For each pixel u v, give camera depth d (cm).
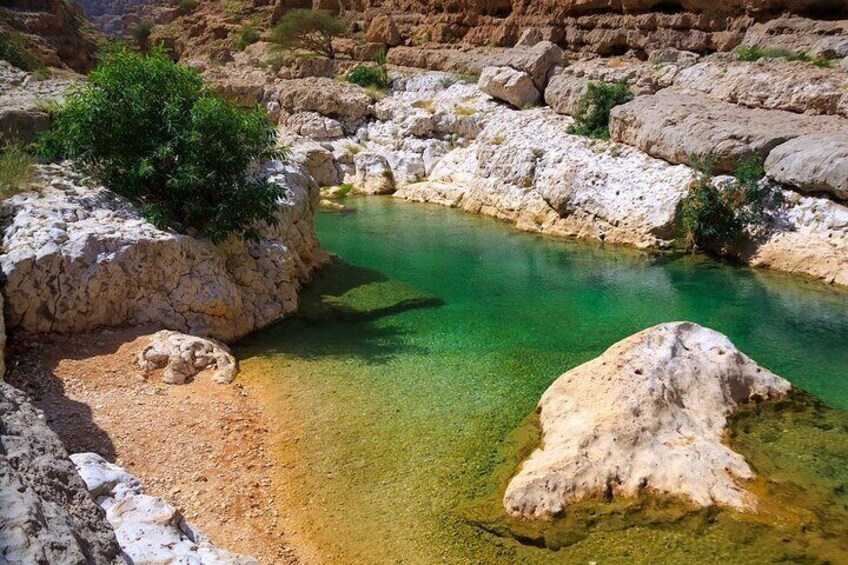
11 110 1234
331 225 2011
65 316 937
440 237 1867
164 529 464
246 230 1152
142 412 802
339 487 699
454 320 1215
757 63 2098
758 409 790
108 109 1095
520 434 792
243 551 600
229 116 1122
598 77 2427
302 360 1010
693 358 814
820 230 1473
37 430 457
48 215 1008
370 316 1234
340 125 2841
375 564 597
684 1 3059
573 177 1914
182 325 1020
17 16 4425
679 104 1909
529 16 3694
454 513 657
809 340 1128
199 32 6438
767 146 1593
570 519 630
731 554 579
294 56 4256
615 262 1599
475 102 2712
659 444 690
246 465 728
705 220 1606
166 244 1020
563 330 1171
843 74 1806
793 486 655
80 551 339
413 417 838
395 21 4531
